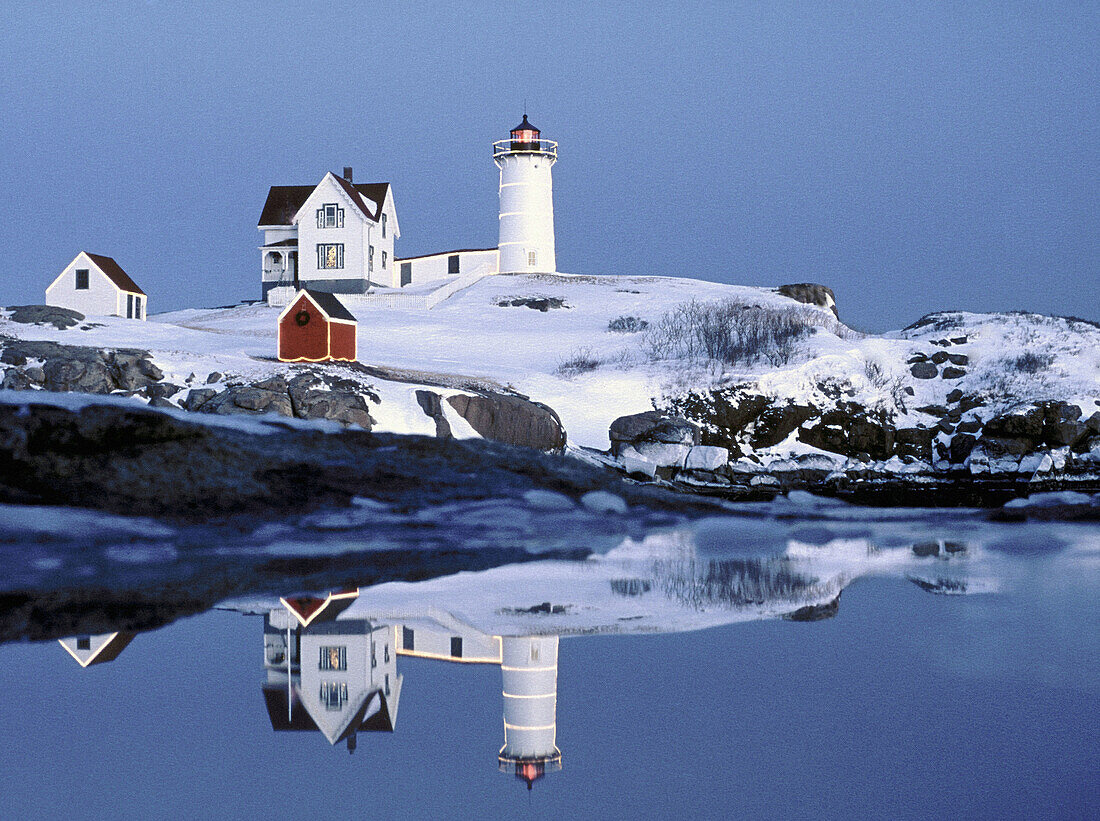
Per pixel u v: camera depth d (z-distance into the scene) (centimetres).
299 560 1182
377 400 3738
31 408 1681
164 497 1483
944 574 1138
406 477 1873
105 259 6756
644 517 1875
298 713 561
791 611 878
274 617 816
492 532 1560
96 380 3922
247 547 1259
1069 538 1683
